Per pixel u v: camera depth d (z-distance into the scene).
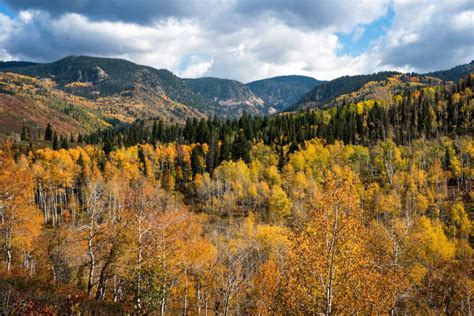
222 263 39.19
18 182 40.50
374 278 21.00
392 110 164.75
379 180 109.31
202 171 126.50
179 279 37.00
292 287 21.47
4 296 19.44
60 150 127.44
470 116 146.62
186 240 38.44
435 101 170.00
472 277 40.94
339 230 20.39
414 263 35.91
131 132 179.00
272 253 53.84
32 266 39.47
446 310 38.97
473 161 108.75
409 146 124.62
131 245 28.00
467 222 75.31
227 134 145.62
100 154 134.88
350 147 122.31
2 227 36.69
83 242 33.94
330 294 19.83
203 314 42.00
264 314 33.41
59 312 19.44
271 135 147.88
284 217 89.25
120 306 23.89
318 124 153.25
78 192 109.25
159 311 29.91
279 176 109.00
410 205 78.75
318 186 93.69
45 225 79.88
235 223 83.62
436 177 98.44
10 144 60.56
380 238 28.73
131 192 34.69
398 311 34.41
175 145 148.12
